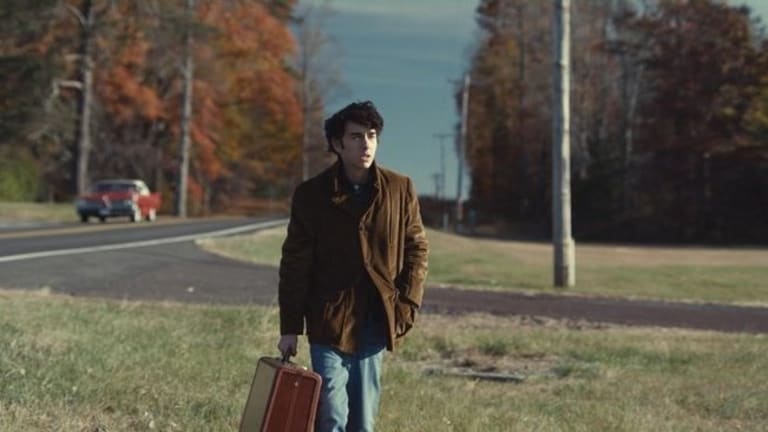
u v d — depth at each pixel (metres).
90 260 25.59
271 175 94.12
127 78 70.88
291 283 6.48
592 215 81.44
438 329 16.03
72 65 63.41
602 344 15.02
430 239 43.53
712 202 77.75
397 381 11.23
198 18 67.62
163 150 78.75
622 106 85.88
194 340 13.12
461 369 13.20
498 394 11.23
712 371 13.12
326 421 6.37
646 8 82.88
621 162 83.12
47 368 9.77
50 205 61.03
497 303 21.22
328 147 6.62
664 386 11.98
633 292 26.44
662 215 78.88
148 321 14.70
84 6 62.38
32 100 60.69
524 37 93.75
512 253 43.59
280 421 6.00
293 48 86.12
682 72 78.38
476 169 96.38
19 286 19.72
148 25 64.62
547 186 90.19
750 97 77.38
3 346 10.64
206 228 44.53
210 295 20.09
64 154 71.38
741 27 77.81
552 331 16.48
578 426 9.46
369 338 6.53
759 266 40.88
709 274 35.31
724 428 9.97
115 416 8.59
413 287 6.54
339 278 6.43
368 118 6.38
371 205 6.43
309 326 6.49
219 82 77.31
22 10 59.28
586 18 86.50
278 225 51.25
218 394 9.58
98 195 50.34
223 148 85.56
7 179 66.81
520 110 92.75
